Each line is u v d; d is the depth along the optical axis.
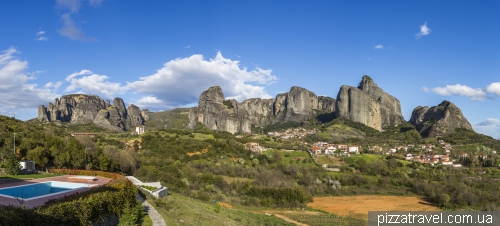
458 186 99.88
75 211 19.16
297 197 88.06
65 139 74.25
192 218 34.97
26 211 16.12
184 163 111.31
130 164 79.81
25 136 63.25
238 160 125.56
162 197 42.81
